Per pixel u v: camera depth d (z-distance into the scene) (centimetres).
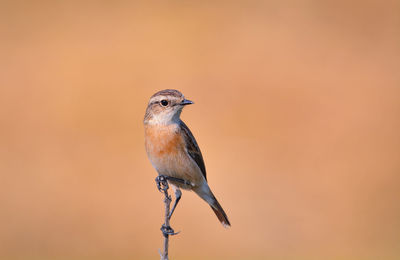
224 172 1577
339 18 2206
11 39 1950
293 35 2059
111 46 1922
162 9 2130
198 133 1681
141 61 1859
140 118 1697
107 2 2175
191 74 1839
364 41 2070
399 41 2081
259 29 2081
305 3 2225
